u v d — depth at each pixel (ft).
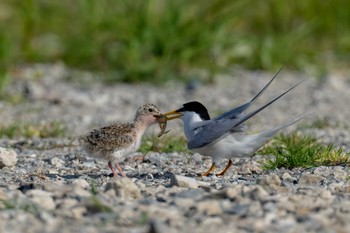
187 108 33.60
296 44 73.31
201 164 35.50
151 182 30.53
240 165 34.83
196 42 67.10
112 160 31.71
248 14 77.97
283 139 39.65
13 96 57.26
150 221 22.79
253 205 25.08
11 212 24.21
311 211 24.73
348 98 60.85
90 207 24.63
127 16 67.87
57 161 35.47
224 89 63.16
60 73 65.51
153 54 66.44
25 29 70.54
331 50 74.95
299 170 33.14
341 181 29.91
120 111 54.75
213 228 22.97
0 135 44.96
